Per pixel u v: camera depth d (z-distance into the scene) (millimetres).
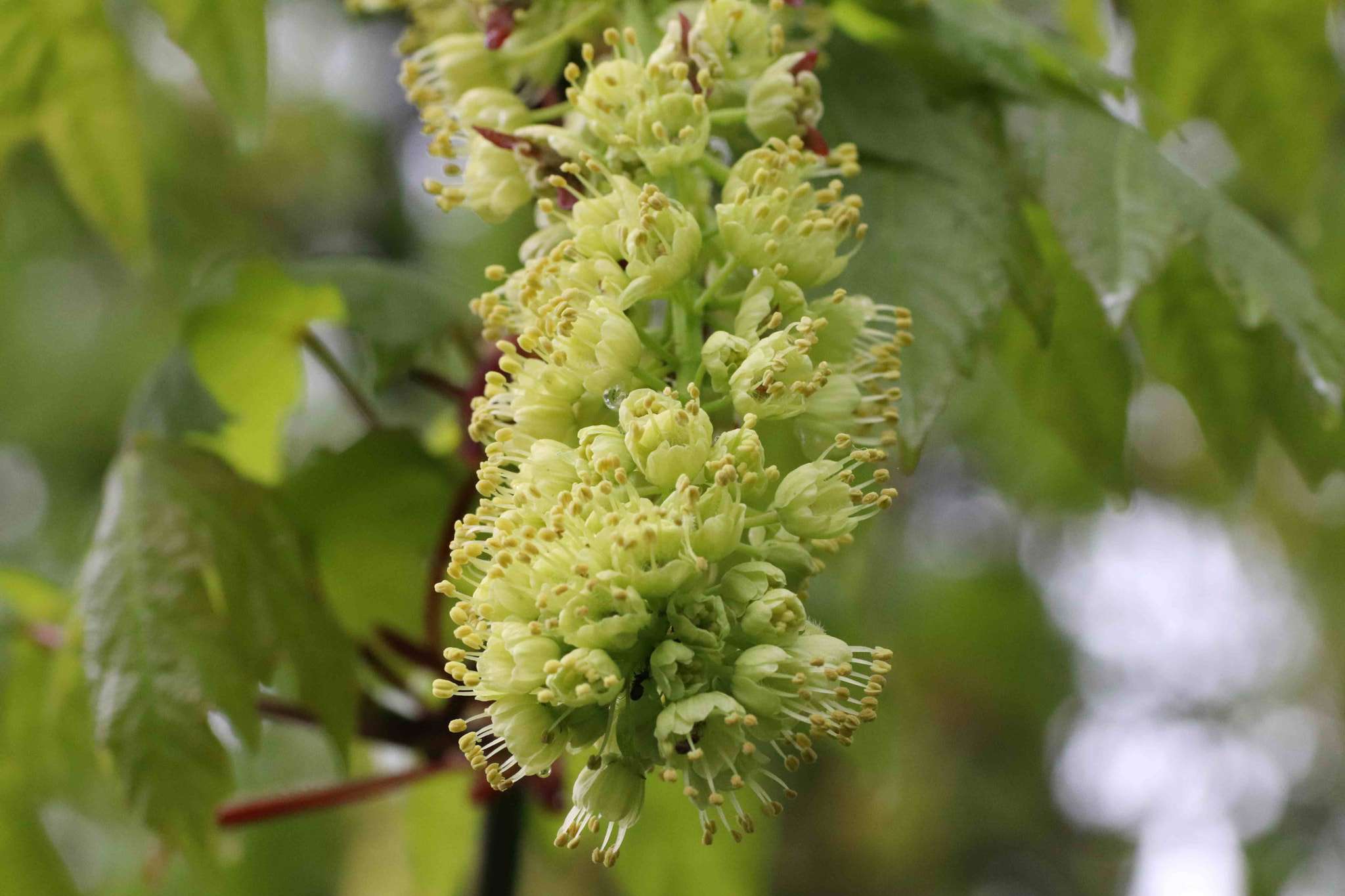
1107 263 405
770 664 350
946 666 1205
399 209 1086
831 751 722
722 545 353
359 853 707
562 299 364
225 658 420
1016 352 442
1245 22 487
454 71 390
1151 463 1148
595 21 391
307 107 1069
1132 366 439
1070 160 411
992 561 1210
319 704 426
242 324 447
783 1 377
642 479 360
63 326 1068
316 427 866
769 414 361
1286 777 1392
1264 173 523
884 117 408
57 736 467
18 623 464
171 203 1039
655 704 353
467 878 527
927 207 402
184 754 414
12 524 1076
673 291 366
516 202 380
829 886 1252
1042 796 1351
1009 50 416
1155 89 511
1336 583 1184
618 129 375
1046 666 1233
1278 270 414
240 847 472
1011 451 962
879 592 1095
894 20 418
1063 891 1415
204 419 454
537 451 359
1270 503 1145
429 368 499
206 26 439
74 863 812
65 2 455
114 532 425
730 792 354
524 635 351
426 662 439
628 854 551
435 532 448
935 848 1296
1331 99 500
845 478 362
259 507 434
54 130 474
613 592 349
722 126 385
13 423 1057
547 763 353
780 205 368
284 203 1088
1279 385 429
